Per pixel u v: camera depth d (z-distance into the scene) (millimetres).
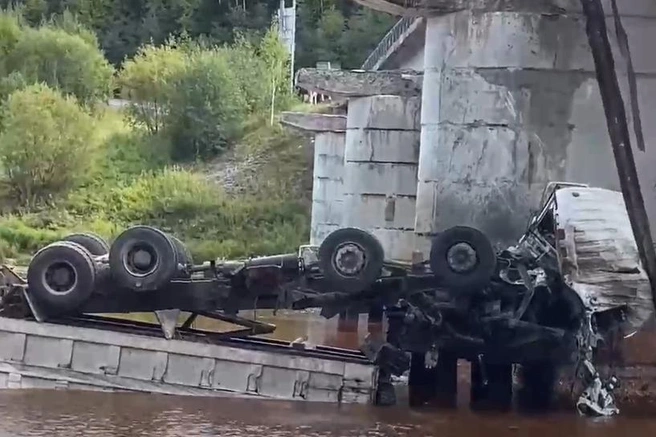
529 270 21359
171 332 20719
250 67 80188
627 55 26266
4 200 63938
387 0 28156
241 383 20500
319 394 20484
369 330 27172
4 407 18750
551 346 20797
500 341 20875
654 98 26375
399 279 20969
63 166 65250
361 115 43312
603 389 20438
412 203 42562
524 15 26703
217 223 62969
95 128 71812
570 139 26625
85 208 63469
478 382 21422
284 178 69188
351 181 43688
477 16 27156
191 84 75250
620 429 18750
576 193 21922
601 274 21016
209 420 18250
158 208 63844
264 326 21688
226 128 75312
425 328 20875
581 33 26547
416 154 42656
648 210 26156
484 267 20656
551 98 26656
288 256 21266
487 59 27062
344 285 20891
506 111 26906
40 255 20719
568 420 19547
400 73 42656
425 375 21266
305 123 52844
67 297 20516
